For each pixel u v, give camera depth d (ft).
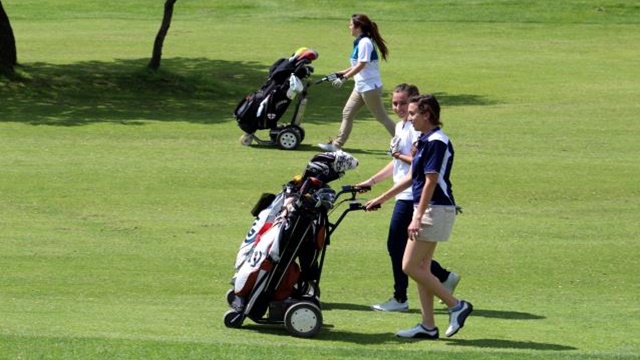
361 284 113.80
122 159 178.70
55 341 81.71
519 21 397.39
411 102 88.53
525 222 143.33
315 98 264.11
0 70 257.75
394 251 101.81
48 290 107.14
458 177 170.09
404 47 343.87
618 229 140.36
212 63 308.40
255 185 161.48
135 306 101.60
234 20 393.09
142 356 77.61
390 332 93.81
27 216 140.15
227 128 214.69
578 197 158.30
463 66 310.86
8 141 192.85
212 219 141.08
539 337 92.07
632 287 114.11
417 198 89.30
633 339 91.35
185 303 103.71
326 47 339.16
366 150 192.54
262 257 92.53
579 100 256.73
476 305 105.81
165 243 128.47
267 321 93.81
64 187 156.97
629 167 179.83
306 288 95.86
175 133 207.00
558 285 114.52
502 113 238.48
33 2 416.67
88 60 296.71
